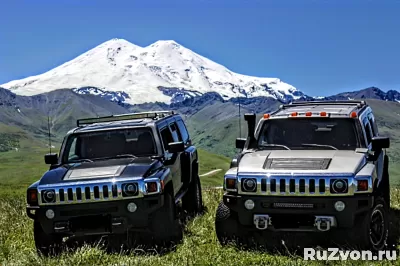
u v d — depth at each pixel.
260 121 9.48
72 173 8.72
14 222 11.28
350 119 9.02
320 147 8.89
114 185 8.24
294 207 7.73
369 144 9.13
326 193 7.59
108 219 8.29
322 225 7.63
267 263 7.42
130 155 9.66
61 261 7.77
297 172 7.79
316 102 11.10
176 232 8.80
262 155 8.65
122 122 10.52
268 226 7.91
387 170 10.27
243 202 7.96
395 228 9.30
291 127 9.21
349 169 7.75
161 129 10.41
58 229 8.27
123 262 7.50
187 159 11.45
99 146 9.87
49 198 8.29
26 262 7.96
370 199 7.59
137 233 9.20
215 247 8.25
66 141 9.96
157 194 8.32
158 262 7.59
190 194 12.04
